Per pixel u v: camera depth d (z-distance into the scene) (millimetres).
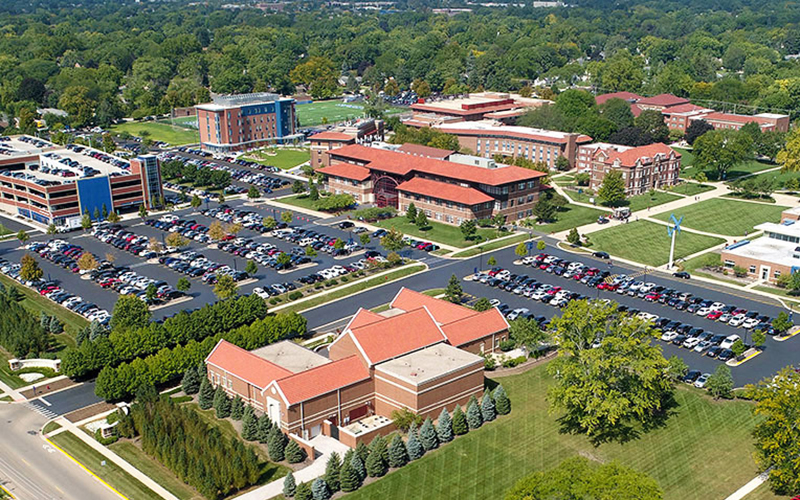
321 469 104875
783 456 96938
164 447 104812
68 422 118000
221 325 140625
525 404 121812
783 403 95875
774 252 181125
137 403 114312
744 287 171875
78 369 128250
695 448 108500
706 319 153375
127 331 134125
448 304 139875
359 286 172250
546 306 161125
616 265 186750
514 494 84500
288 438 109625
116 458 108375
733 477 101500
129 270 183000
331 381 113750
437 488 100875
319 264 187375
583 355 108250
